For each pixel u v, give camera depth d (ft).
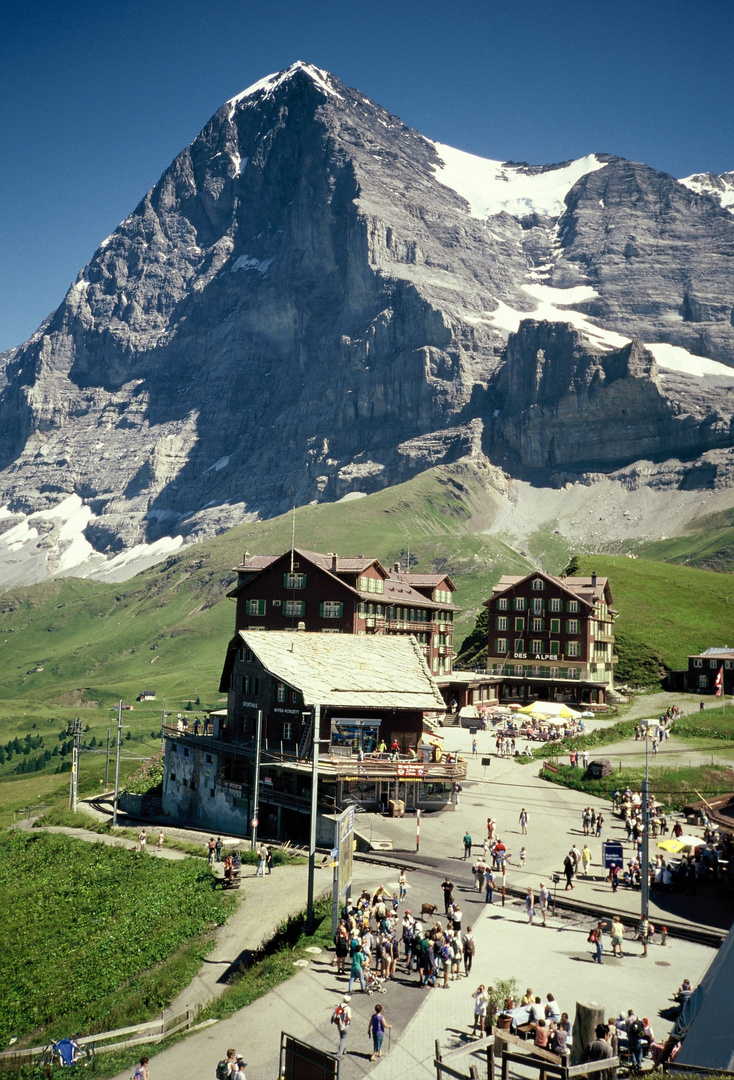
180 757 301.63
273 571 373.81
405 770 236.22
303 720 256.11
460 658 591.37
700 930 155.33
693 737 342.85
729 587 649.61
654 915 163.73
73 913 207.31
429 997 125.90
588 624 425.69
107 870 234.17
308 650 267.59
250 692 278.46
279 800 245.86
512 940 150.20
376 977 130.11
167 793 308.40
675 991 129.70
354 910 146.00
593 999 125.90
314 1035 114.32
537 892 176.24
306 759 243.60
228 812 268.41
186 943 169.37
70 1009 154.30
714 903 171.32
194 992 143.54
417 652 277.85
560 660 427.74
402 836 216.13
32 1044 141.28
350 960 135.54
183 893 199.93
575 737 338.34
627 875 186.80
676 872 182.39
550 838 216.33
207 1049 115.03
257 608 374.63
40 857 262.67
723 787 269.64
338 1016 108.47
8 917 210.79
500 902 171.83
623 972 136.98
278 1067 108.78
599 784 269.44
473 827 224.33
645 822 153.58
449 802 244.01
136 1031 128.57
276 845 232.73
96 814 323.37
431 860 198.90
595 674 434.71
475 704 408.87
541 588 435.94
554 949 146.61
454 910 142.72
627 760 301.63
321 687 246.68
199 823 284.20
